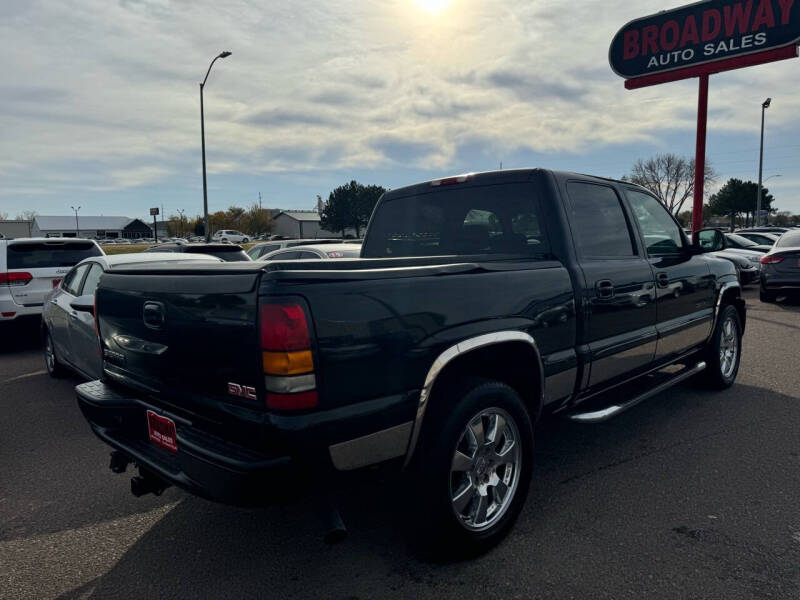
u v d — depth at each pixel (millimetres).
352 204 87500
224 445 2240
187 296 2375
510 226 3531
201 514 3217
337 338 2109
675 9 15039
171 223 112250
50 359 6711
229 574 2600
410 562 2654
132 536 2980
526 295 2910
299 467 2078
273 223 110125
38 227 123062
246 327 2107
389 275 2314
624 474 3559
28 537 2986
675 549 2699
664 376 4523
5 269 7996
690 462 3721
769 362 6543
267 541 2896
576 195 3547
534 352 2910
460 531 2562
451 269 2564
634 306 3795
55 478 3771
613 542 2773
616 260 3721
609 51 16328
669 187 52625
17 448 4348
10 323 8047
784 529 2863
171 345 2490
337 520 2221
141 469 2814
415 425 2365
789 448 3936
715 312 4996
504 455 2789
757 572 2502
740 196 72375
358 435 2176
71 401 5664
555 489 3367
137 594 2465
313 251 9641
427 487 2480
